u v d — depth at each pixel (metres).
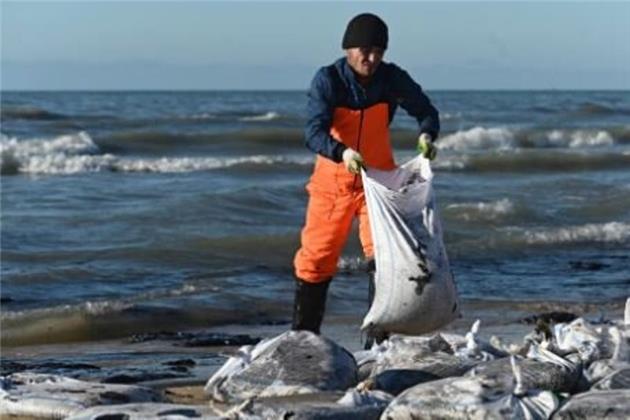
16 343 15.09
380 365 9.98
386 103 10.91
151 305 16.62
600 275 20.41
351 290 18.17
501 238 23.53
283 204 27.03
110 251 20.78
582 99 126.88
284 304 17.38
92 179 35.59
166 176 36.75
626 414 8.14
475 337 10.53
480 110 83.00
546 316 15.83
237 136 47.28
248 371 9.91
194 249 21.20
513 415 8.30
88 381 11.72
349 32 10.68
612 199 29.36
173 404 9.59
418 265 10.23
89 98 123.62
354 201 10.83
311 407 8.81
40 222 24.27
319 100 10.70
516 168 40.59
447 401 8.49
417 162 10.69
